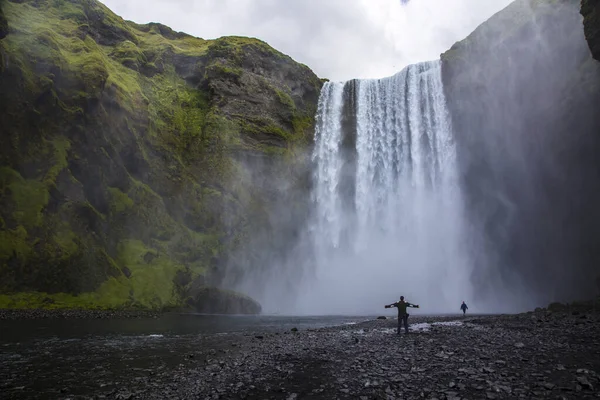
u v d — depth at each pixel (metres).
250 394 10.89
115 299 44.53
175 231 58.09
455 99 59.56
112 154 55.47
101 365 15.21
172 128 66.62
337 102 78.56
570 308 33.69
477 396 9.48
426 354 14.80
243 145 68.19
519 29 50.56
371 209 69.94
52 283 41.38
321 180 74.81
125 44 71.06
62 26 61.56
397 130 69.69
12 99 46.22
